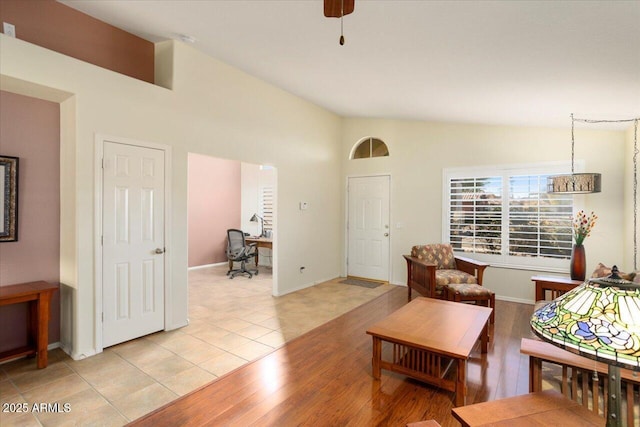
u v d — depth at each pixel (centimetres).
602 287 96
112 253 304
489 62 247
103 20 322
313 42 274
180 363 275
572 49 205
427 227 534
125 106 310
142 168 324
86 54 314
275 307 432
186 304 365
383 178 580
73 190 284
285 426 198
